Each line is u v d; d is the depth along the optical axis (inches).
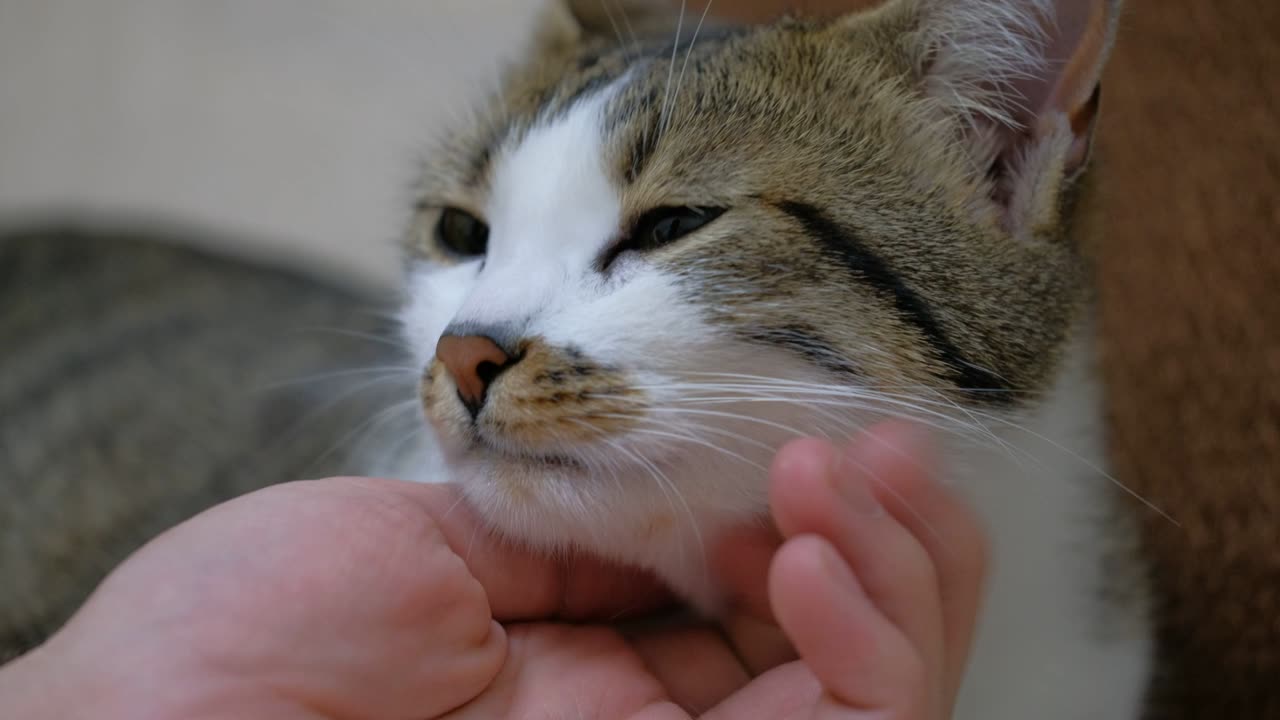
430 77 23.5
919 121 11.0
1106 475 12.3
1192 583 13.3
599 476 10.1
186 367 17.4
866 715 9.2
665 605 11.7
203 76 26.0
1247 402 12.8
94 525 15.7
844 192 10.6
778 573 9.0
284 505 10.1
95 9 26.7
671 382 10.0
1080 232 11.6
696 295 10.2
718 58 11.2
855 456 9.9
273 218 25.1
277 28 25.5
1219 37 12.7
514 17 23.2
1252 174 12.7
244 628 9.4
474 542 10.6
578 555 10.9
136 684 9.2
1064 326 11.3
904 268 10.5
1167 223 13.1
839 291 10.3
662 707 10.3
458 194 12.1
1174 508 13.3
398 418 13.9
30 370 18.3
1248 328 12.8
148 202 25.8
